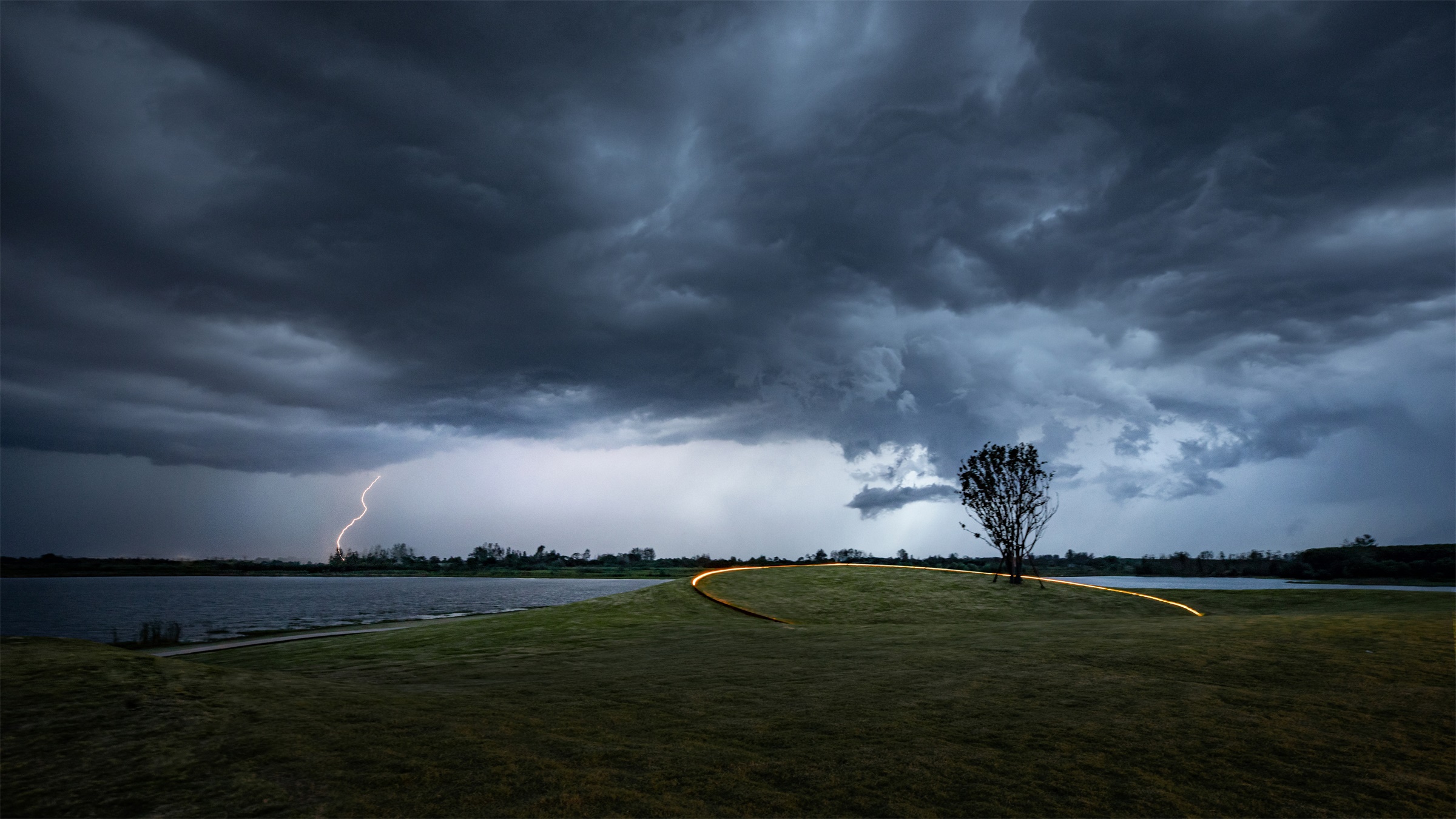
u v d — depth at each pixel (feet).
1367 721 29.14
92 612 240.32
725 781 22.07
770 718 30.68
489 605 267.18
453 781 21.26
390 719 28.09
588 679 43.04
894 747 26.02
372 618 196.34
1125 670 40.22
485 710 31.42
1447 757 24.89
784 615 95.40
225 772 20.94
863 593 110.52
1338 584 264.72
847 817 19.35
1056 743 26.50
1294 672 38.42
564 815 18.88
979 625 73.61
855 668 44.52
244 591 495.00
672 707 33.30
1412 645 44.45
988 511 124.77
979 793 21.38
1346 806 20.67
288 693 30.68
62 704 24.80
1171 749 25.67
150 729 23.81
